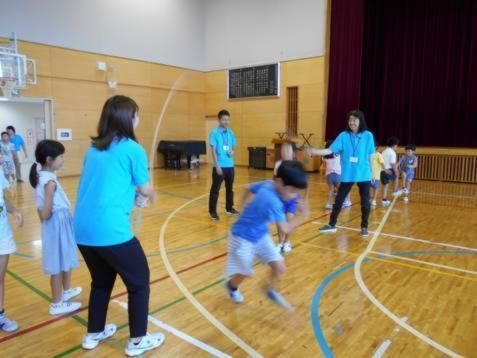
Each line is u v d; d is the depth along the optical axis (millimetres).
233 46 12281
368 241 4152
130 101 1914
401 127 9812
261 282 3010
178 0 11945
